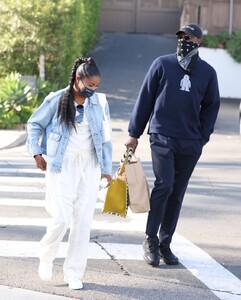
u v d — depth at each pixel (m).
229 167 16.67
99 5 36.47
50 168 7.18
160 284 7.77
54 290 7.41
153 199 8.22
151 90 8.23
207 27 33.09
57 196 7.18
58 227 7.19
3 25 26.91
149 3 38.88
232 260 8.79
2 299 7.10
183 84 8.09
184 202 12.29
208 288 7.70
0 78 27.50
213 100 8.30
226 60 31.42
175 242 9.52
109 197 8.05
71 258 7.47
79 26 28.73
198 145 8.22
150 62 33.38
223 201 12.50
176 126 8.12
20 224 10.27
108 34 38.12
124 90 29.22
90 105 7.23
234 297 7.45
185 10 33.25
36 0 26.73
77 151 7.21
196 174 15.50
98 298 7.23
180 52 8.13
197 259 8.76
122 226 10.28
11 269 8.09
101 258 8.66
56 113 7.20
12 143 19.98
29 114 23.11
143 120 8.32
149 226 8.31
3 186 13.38
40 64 27.06
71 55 28.31
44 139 7.36
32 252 8.79
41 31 26.89
